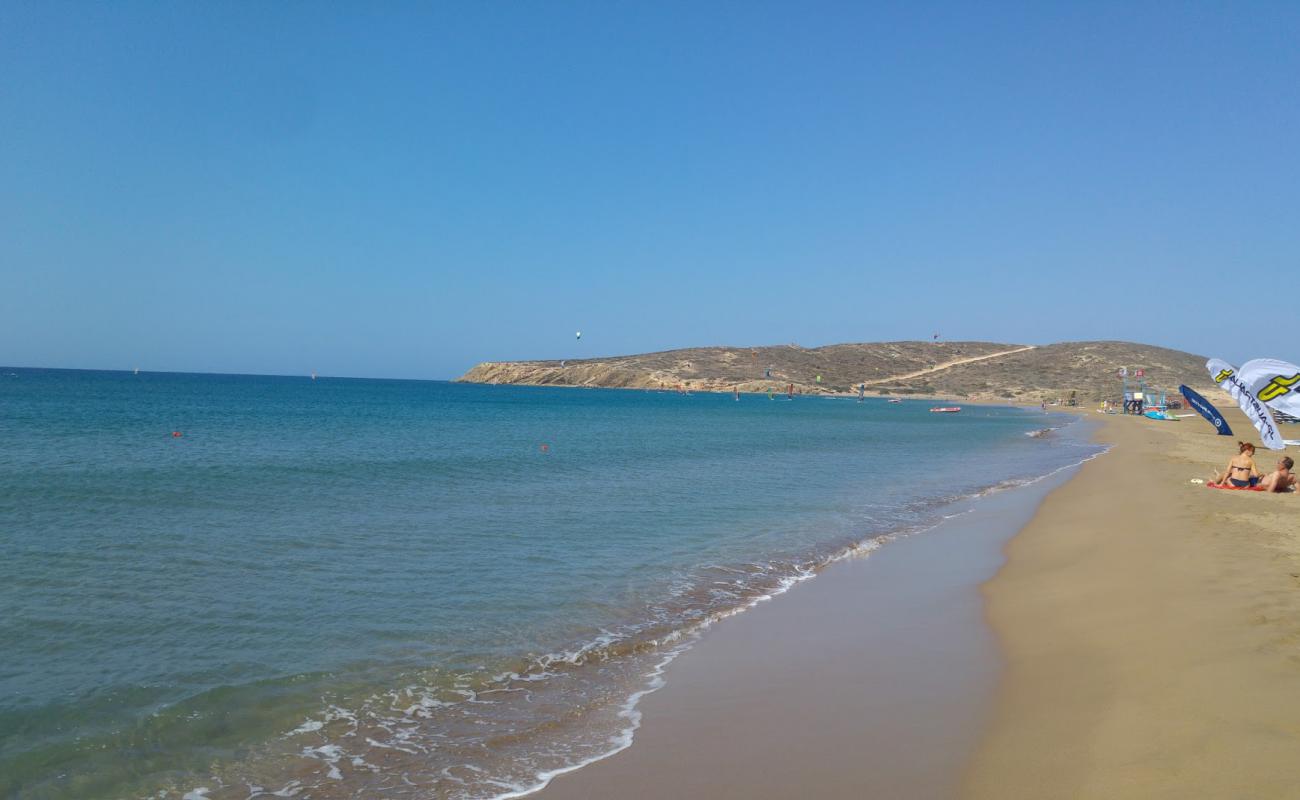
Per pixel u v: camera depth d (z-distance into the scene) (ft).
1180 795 16.16
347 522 54.03
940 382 600.39
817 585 39.70
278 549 45.37
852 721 22.53
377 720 23.53
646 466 96.27
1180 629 27.58
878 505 67.10
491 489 72.28
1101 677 24.21
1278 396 69.62
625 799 18.42
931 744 20.65
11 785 19.58
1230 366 71.41
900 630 31.81
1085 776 17.76
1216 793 16.06
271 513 57.11
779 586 39.47
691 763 20.18
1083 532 50.96
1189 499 60.90
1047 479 86.89
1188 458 103.45
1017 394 536.42
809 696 24.71
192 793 19.42
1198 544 42.50
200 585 37.58
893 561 45.27
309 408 251.80
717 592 38.19
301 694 25.36
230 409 227.81
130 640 29.96
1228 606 29.84
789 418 259.60
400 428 165.48
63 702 24.39
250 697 25.08
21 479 70.64
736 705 24.17
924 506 66.95
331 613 33.65
